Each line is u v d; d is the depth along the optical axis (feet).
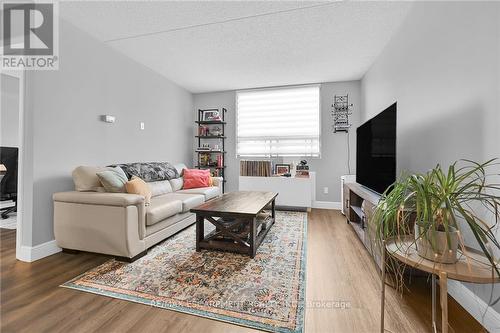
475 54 4.58
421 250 3.37
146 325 4.29
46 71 7.41
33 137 7.05
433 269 3.03
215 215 7.26
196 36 9.07
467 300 4.71
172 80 14.17
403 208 3.37
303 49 10.09
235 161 16.24
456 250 3.19
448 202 3.03
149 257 7.13
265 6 7.26
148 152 12.30
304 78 13.70
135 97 11.34
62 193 7.18
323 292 5.35
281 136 15.34
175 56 10.85
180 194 10.91
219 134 15.88
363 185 10.02
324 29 8.55
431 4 6.15
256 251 7.59
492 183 4.16
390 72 9.16
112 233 6.70
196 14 7.67
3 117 14.06
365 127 9.74
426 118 6.44
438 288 5.32
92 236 6.90
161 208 7.92
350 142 14.12
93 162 9.08
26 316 4.52
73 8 7.36
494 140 4.14
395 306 4.86
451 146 5.35
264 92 15.62
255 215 7.00
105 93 9.61
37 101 7.15
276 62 11.46
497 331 4.00
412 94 7.27
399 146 8.25
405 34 7.77
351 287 5.56
